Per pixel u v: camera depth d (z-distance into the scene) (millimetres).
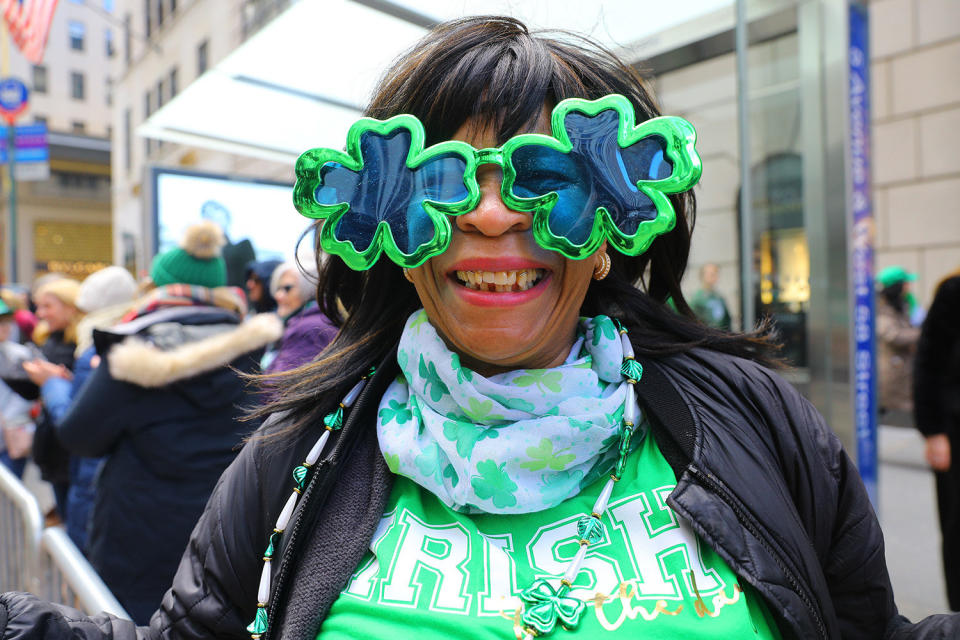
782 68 2760
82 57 28031
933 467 2525
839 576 889
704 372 932
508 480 803
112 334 1940
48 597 1970
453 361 843
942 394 2484
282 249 4047
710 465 824
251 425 2057
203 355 1950
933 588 3320
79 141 25688
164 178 3682
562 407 839
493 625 752
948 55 6863
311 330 2170
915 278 6875
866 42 3094
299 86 3107
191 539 977
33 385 3420
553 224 771
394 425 910
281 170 6113
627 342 930
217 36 8453
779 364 1092
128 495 1963
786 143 2795
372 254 833
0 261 27938
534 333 827
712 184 2977
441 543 834
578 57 896
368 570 846
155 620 948
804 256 2830
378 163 824
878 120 7457
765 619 799
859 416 3227
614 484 847
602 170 784
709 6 2529
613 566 791
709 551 805
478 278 826
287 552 852
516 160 771
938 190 7027
